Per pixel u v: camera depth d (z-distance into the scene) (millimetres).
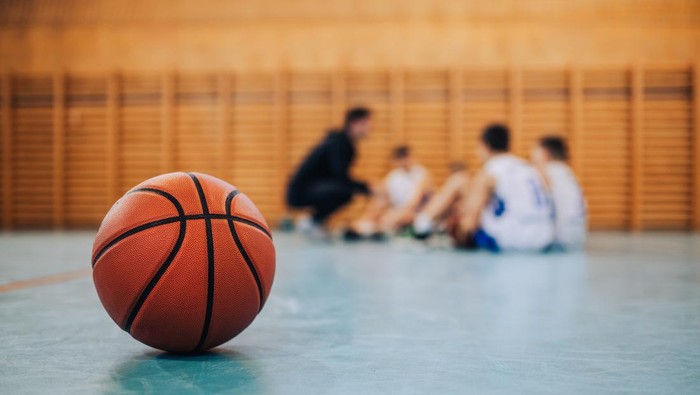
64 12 8898
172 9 8859
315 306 2207
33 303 2260
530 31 8547
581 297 2432
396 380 1226
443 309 2139
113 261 1368
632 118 8375
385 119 8641
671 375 1271
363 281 2953
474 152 8562
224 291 1371
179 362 1381
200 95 8766
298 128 8711
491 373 1286
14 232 7914
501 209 4816
